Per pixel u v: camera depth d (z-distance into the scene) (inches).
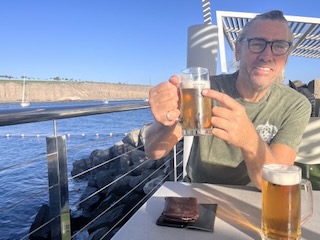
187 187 51.2
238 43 63.0
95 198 305.6
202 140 62.2
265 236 32.1
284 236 30.8
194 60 124.7
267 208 31.7
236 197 46.5
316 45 292.8
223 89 64.6
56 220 56.5
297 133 56.8
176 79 43.8
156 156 59.4
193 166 67.3
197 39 123.7
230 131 39.6
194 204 39.4
